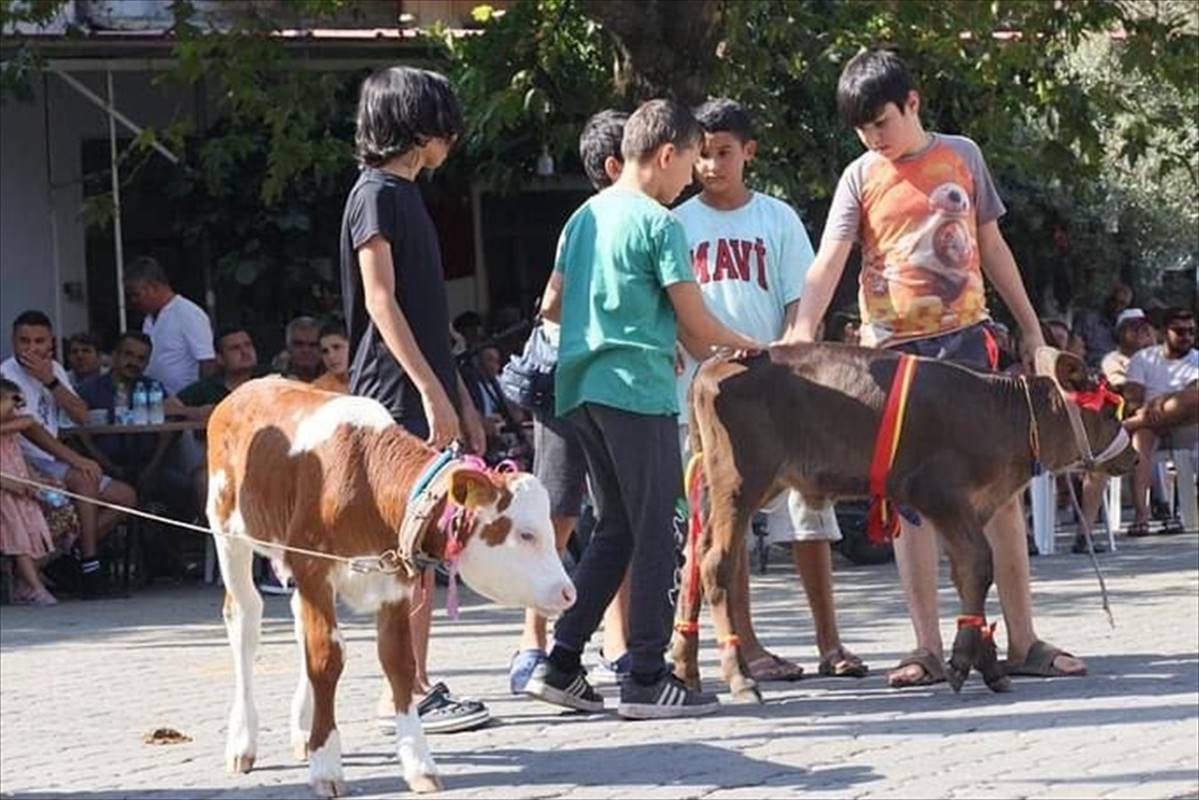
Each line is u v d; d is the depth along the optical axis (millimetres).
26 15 18578
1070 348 19938
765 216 10820
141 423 17000
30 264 21875
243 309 21750
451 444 8586
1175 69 19375
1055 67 20141
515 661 10172
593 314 9492
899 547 10758
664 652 9789
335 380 9531
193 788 8680
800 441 9984
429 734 9570
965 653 10227
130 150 20109
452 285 23062
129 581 17094
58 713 10867
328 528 8141
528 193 23094
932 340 10516
